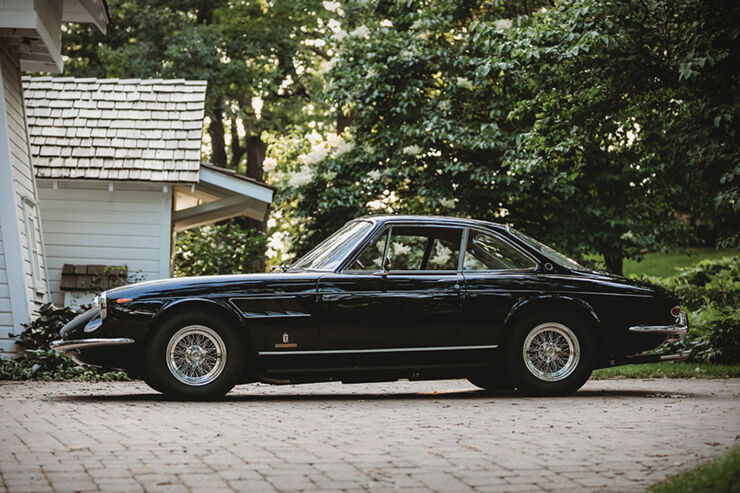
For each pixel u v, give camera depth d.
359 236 9.52
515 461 5.54
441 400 9.34
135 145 17.61
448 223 9.72
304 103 31.52
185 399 9.02
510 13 20.81
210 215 19.27
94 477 5.05
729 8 12.44
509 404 8.82
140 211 17.72
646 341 9.73
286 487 4.82
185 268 20.52
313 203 21.50
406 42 20.61
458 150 20.42
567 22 13.87
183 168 17.28
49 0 14.94
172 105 18.44
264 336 9.09
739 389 10.77
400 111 20.16
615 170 20.19
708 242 36.78
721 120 12.74
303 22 30.72
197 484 4.88
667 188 20.31
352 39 21.03
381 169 21.14
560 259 9.89
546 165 16.31
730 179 12.83
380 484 4.89
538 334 9.57
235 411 8.14
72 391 10.73
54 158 17.27
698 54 12.48
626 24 13.66
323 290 9.20
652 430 6.87
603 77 14.02
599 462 5.50
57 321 13.63
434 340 9.38
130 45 29.53
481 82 18.91
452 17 20.84
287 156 30.92
